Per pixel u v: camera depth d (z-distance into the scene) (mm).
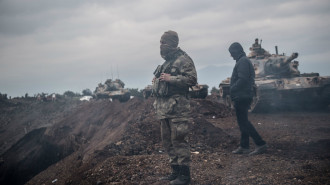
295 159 5602
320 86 12797
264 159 5723
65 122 16031
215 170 5309
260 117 11914
